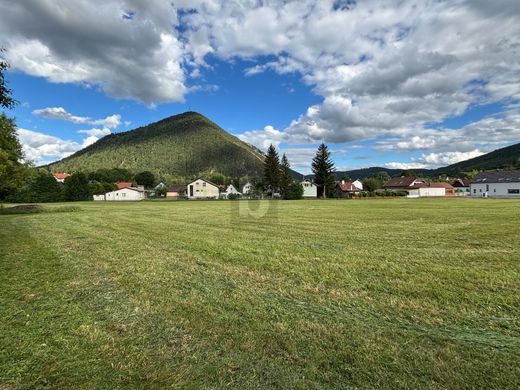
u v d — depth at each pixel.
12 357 3.23
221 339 3.64
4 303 4.81
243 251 8.81
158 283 5.85
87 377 2.91
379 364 3.10
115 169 124.88
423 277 6.14
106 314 4.38
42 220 19.22
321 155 71.62
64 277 6.26
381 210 26.00
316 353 3.32
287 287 5.59
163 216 22.00
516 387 2.73
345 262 7.44
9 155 25.44
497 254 8.27
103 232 13.19
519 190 67.00
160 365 3.11
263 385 2.79
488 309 4.51
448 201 43.56
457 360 3.15
